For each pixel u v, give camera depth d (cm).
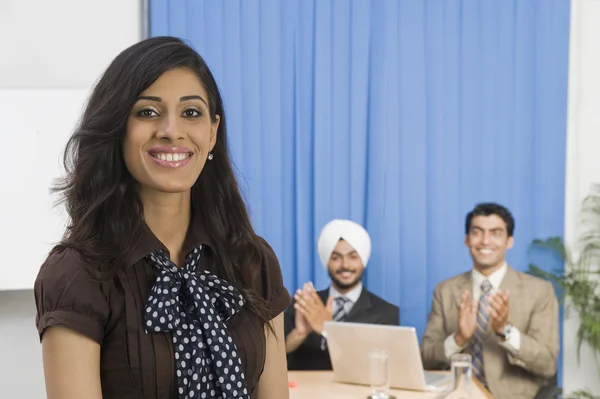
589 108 420
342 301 400
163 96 123
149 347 123
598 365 417
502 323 398
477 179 411
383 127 404
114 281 125
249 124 397
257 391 141
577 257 420
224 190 139
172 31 395
